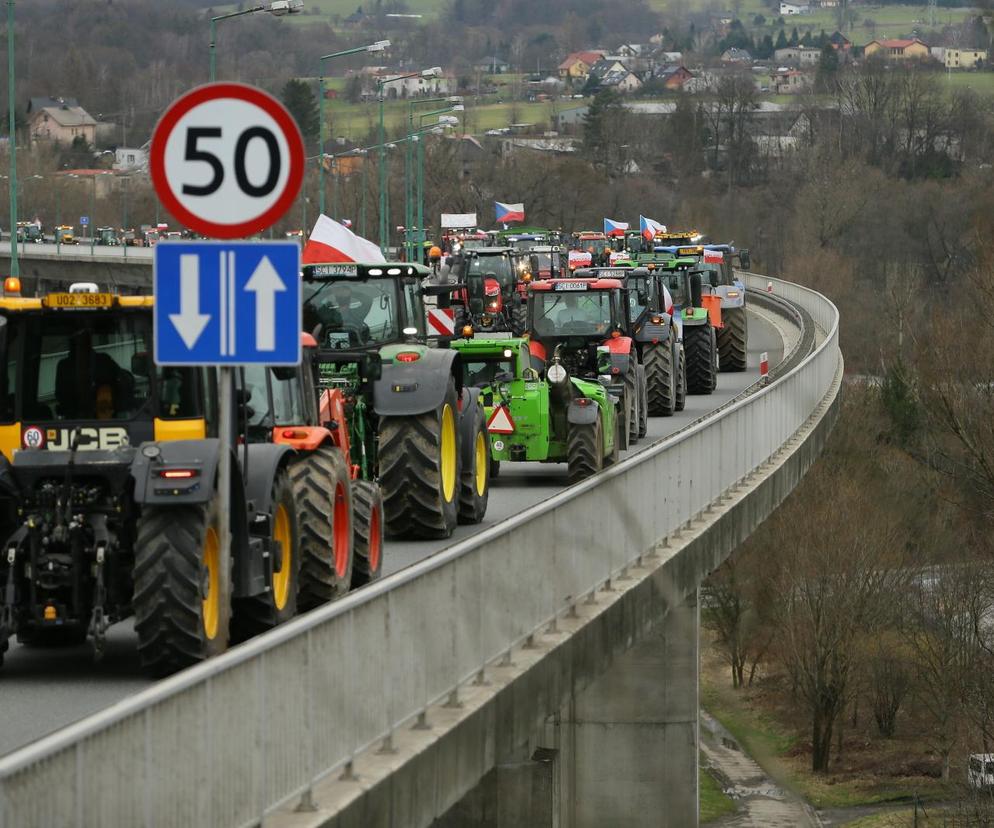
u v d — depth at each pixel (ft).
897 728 415.64
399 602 86.07
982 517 427.33
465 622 97.30
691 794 206.49
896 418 483.51
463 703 94.79
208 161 77.97
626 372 248.93
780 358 457.27
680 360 314.35
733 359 419.54
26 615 98.63
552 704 111.04
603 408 210.79
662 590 149.07
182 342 78.33
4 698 95.81
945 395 376.89
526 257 453.58
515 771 168.14
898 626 417.90
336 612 77.30
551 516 117.19
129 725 59.16
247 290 78.18
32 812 53.57
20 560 98.27
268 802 70.13
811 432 289.12
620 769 207.72
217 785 65.41
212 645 95.96
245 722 67.92
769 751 363.56
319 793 75.66
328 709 76.54
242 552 99.30
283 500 107.96
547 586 115.96
